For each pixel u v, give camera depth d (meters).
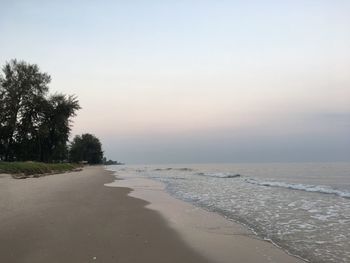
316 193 22.72
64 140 67.19
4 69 58.69
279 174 54.34
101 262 7.59
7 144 57.81
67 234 9.85
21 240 9.07
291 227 11.59
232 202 18.12
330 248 9.00
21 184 24.27
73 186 25.17
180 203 17.91
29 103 58.97
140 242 9.42
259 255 8.46
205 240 9.88
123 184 32.03
